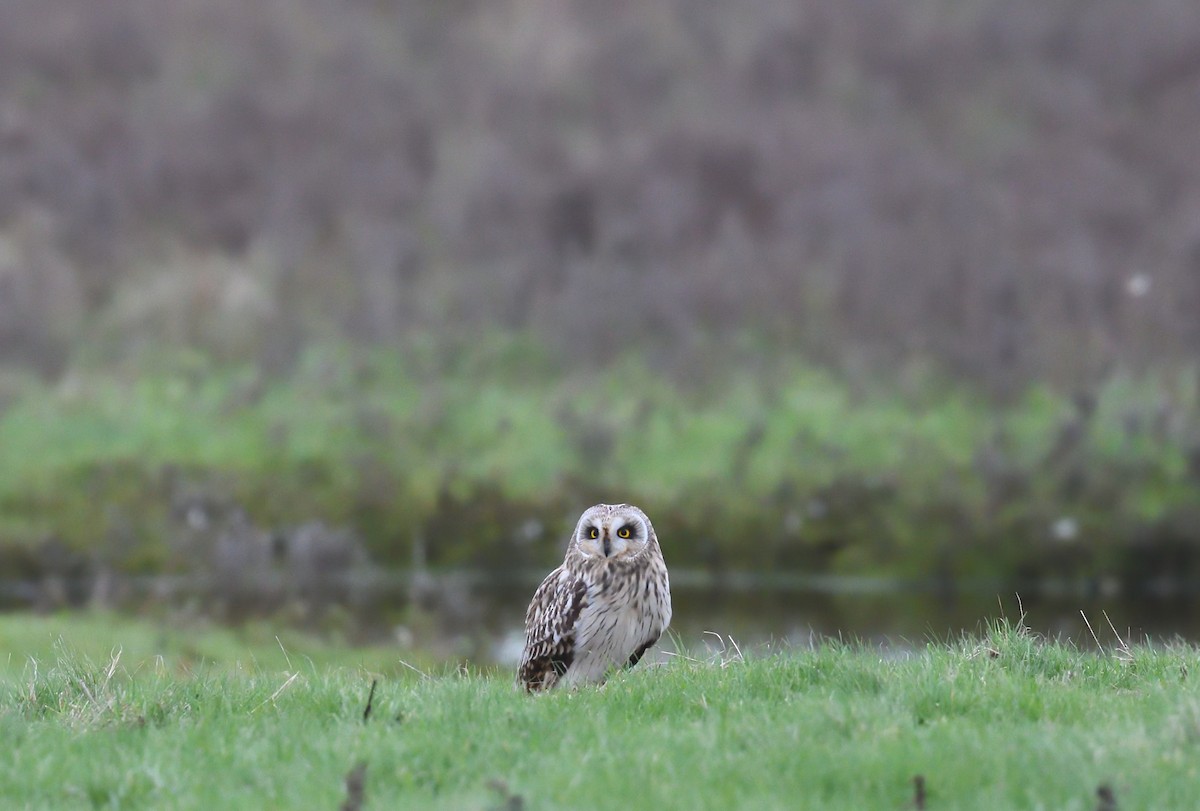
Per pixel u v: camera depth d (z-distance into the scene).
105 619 29.33
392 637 31.73
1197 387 69.00
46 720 9.41
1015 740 8.02
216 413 66.69
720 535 54.44
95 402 67.81
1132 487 56.88
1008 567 51.72
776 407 68.12
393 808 7.23
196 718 9.26
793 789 7.42
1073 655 10.50
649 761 7.89
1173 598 45.69
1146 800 7.05
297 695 9.88
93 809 7.65
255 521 53.34
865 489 56.69
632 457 61.72
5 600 41.06
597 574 11.71
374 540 54.19
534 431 64.69
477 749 8.28
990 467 57.62
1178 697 8.73
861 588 48.38
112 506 53.31
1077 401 66.12
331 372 74.81
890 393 70.44
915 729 8.34
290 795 7.47
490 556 53.97
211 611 35.44
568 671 11.96
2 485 55.03
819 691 9.43
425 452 61.69
